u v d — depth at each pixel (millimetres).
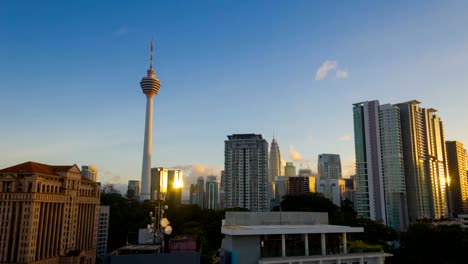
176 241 43719
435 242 84688
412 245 89812
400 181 186250
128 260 35938
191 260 37500
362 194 193625
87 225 160375
